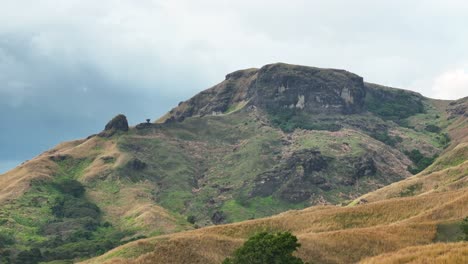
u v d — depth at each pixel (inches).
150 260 3297.2
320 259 3331.7
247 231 4431.6
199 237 3636.8
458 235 3508.9
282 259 2458.2
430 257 1888.5
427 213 4185.5
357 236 3602.4
